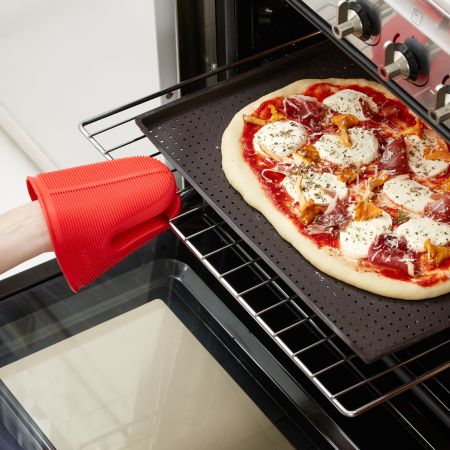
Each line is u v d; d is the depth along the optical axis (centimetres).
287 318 170
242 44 171
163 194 157
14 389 172
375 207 159
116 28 173
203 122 171
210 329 174
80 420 169
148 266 180
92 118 165
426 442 157
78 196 154
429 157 166
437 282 153
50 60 192
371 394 161
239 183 162
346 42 145
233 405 167
